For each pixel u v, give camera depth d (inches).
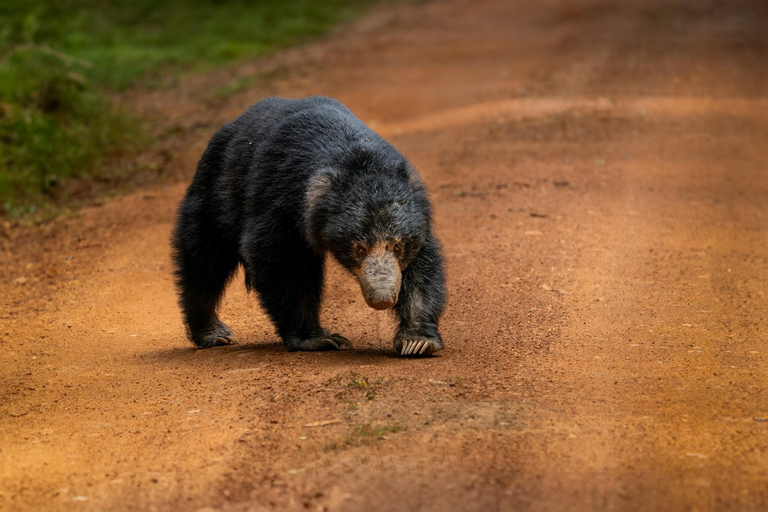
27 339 470.9
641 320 434.3
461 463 254.5
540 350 382.6
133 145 1033.5
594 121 1041.5
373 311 478.9
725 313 447.2
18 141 930.7
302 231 379.2
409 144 996.6
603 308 456.4
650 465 252.7
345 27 1913.1
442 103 1209.4
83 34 1697.8
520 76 1342.3
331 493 240.2
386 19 1987.0
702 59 1401.3
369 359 377.4
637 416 294.7
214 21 1931.6
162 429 306.3
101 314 522.0
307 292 398.0
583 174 820.0
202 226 441.4
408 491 239.0
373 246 356.2
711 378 341.1
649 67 1354.6
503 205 717.3
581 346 388.8
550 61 1439.5
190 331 459.8
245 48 1691.7
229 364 393.1
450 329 425.7
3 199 821.2
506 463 254.1
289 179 381.4
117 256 653.9
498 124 1055.0
